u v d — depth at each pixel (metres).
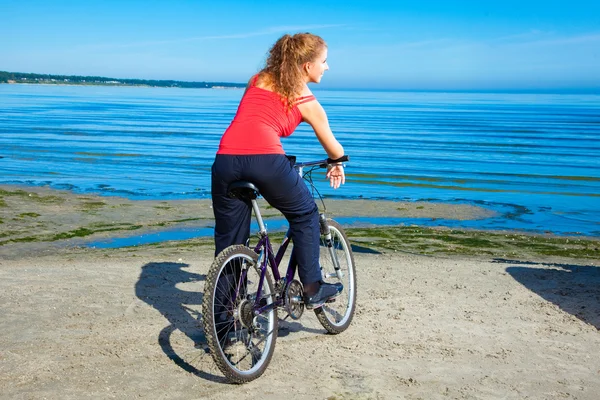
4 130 58.09
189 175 27.38
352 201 19.38
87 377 3.51
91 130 62.25
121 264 7.17
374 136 61.81
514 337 4.38
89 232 13.61
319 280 3.92
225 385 3.47
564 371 3.78
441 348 4.12
